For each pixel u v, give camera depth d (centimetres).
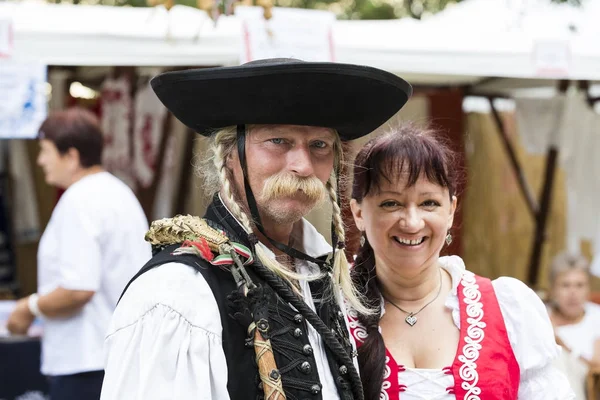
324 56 377
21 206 661
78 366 350
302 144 190
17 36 385
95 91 568
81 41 390
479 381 216
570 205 603
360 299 228
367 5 1184
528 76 453
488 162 659
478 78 575
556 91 597
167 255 185
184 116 200
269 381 178
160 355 171
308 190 188
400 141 221
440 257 247
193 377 172
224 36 402
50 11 415
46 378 412
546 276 674
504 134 626
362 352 221
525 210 671
